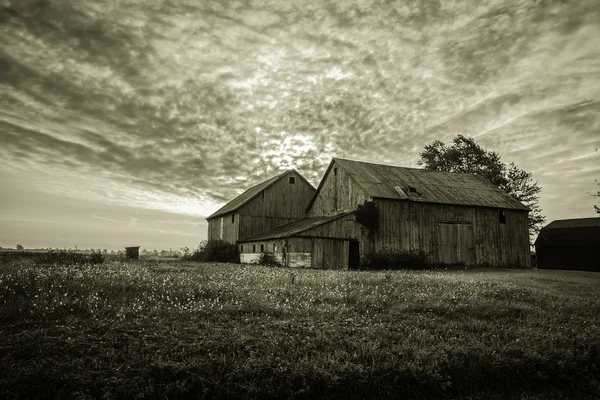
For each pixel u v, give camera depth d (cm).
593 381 732
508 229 3672
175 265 2658
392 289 1380
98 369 578
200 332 761
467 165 5441
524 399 667
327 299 1159
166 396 548
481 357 728
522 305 1211
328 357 675
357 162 3709
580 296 1488
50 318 818
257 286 1320
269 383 593
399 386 644
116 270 1659
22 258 2331
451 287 1499
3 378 527
